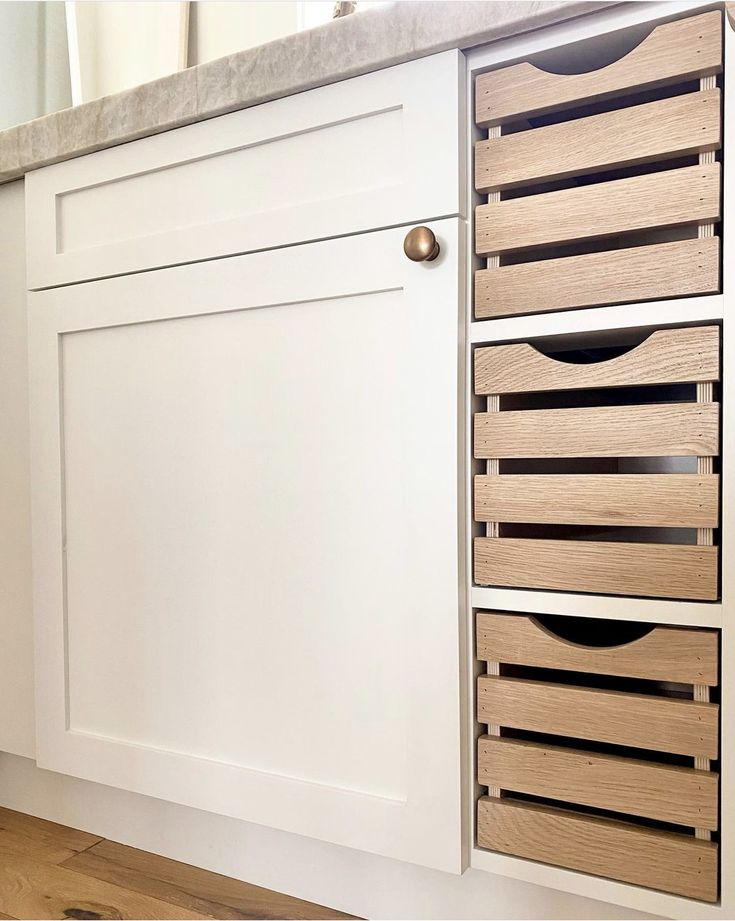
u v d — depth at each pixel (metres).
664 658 0.77
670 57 0.75
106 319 1.08
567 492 0.81
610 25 0.78
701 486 0.75
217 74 0.96
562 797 0.81
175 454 1.03
